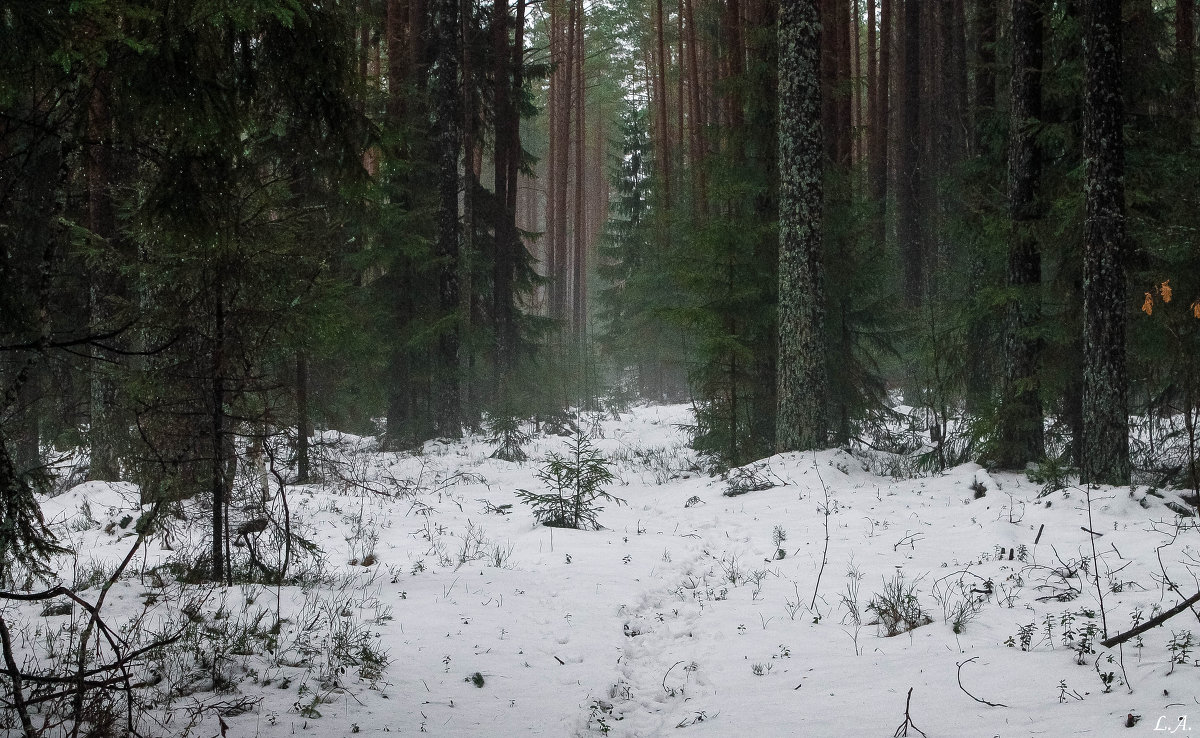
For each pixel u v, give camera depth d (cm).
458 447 2072
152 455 720
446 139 2108
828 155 1642
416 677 537
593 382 3641
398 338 2048
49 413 1202
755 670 558
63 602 644
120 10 397
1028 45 1226
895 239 2605
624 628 689
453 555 969
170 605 641
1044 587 679
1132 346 1132
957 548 868
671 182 3175
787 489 1258
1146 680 425
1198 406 946
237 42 514
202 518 774
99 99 490
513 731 455
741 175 1588
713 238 1499
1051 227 1195
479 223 2492
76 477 1331
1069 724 387
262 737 414
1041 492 1051
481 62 2445
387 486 1490
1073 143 1211
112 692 446
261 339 734
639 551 977
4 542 412
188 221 527
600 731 464
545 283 2714
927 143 2666
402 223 1981
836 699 479
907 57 2473
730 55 1934
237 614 626
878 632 614
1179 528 800
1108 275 1005
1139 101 1231
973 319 1370
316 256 781
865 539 953
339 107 564
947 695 458
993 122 1391
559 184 3700
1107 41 1004
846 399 1577
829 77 1769
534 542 1041
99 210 1058
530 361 2688
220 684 482
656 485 1567
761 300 1585
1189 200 1058
